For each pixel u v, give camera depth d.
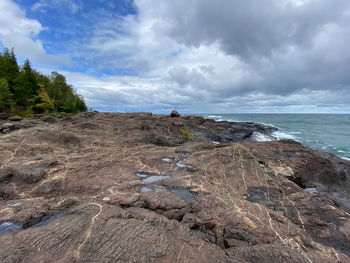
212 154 8.98
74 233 2.99
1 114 25.42
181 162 8.09
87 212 3.62
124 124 16.45
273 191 5.93
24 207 4.00
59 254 2.58
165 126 19.58
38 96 38.00
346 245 3.71
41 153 8.30
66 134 10.13
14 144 8.79
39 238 2.86
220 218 3.89
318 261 2.81
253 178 6.77
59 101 42.06
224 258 2.79
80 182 5.49
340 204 6.17
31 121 21.09
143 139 12.73
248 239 3.41
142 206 4.19
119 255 2.58
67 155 8.20
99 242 2.79
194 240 3.12
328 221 4.43
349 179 8.04
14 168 5.95
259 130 33.09
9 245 2.71
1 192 5.06
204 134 23.91
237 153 9.11
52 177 5.79
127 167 7.10
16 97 38.06
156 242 2.89
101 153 8.85
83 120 18.44
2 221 3.51
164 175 6.48
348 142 23.67
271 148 10.38
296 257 2.82
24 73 40.41
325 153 10.45
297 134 30.72
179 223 3.54
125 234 2.99
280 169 7.80
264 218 4.05
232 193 5.52
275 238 3.44
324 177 7.68
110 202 4.24
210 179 6.37
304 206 5.04
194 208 4.21
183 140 16.52
